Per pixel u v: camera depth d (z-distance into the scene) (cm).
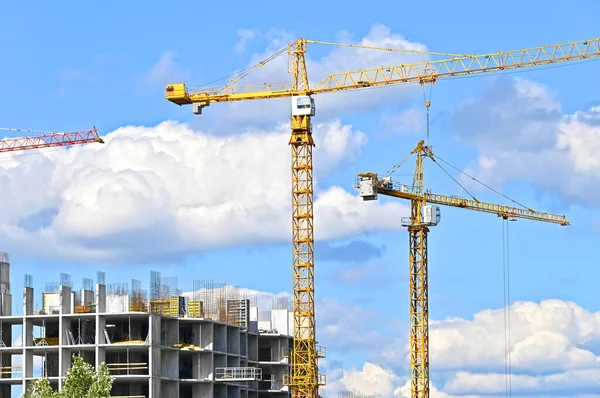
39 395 14762
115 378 19812
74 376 14888
